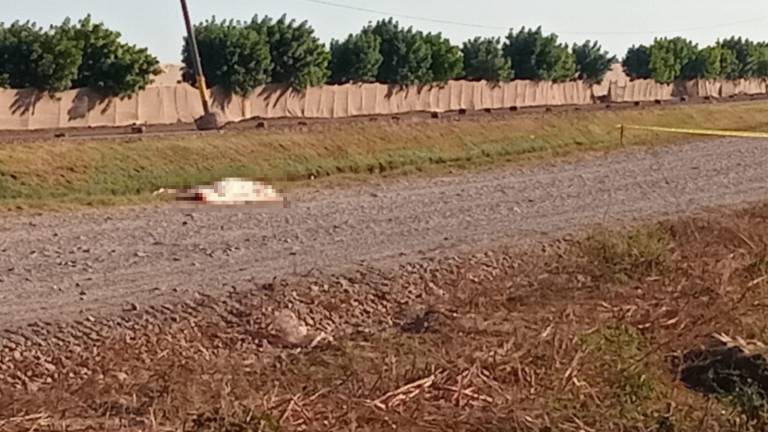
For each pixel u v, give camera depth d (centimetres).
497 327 1191
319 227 1769
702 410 913
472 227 1838
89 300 1245
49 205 1888
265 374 994
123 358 1071
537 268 1549
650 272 1498
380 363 1017
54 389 952
